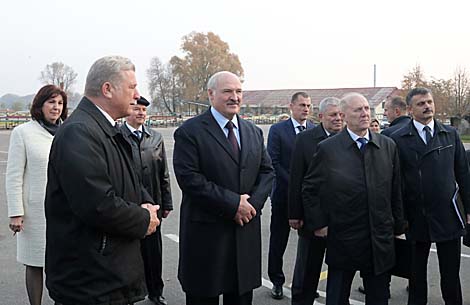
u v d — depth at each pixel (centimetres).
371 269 346
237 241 320
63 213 234
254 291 475
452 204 383
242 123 341
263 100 6975
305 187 364
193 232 324
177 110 6250
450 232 383
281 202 452
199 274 322
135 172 259
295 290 418
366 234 343
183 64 6153
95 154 229
